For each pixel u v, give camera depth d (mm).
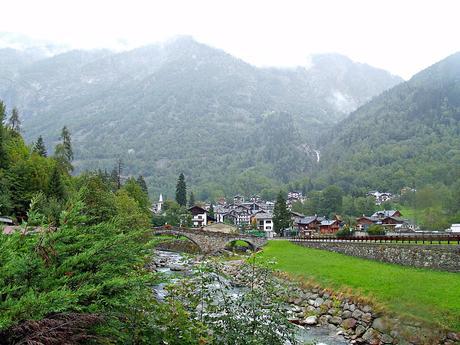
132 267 9766
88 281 8023
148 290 9320
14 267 7281
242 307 10469
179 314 9906
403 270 34781
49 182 55875
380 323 23797
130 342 8938
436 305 22922
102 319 7961
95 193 26375
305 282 34469
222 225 117938
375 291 28047
